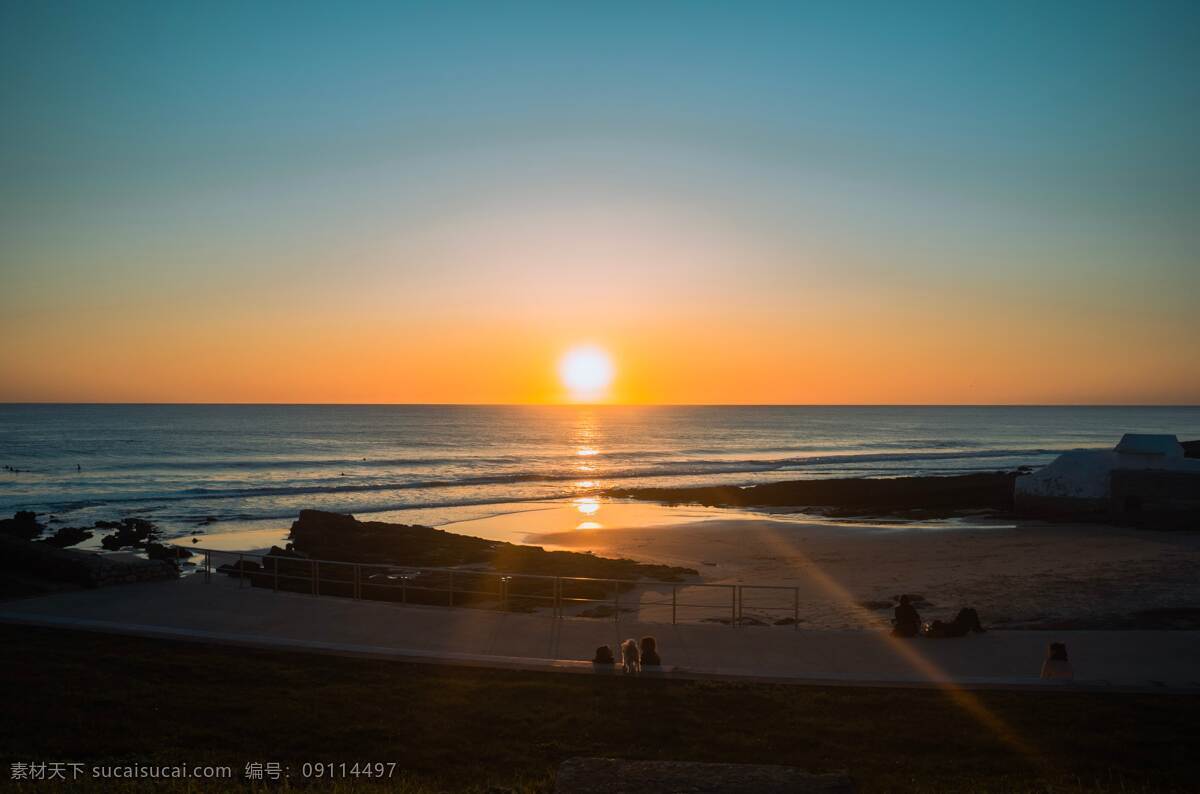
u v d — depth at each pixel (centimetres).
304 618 1625
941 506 6097
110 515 5734
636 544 4334
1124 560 3469
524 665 1354
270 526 5262
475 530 5091
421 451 12431
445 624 1620
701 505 6606
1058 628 2234
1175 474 4794
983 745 1071
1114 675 1428
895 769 995
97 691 1170
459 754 1011
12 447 11506
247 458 10431
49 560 1884
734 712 1169
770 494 6844
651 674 1328
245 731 1063
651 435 17812
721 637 1605
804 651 1532
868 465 10881
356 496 7038
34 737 1009
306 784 914
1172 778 983
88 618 1567
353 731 1073
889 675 1391
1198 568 3234
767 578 3244
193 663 1314
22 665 1266
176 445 12281
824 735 1095
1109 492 4950
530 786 887
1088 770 1004
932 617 2455
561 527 5231
